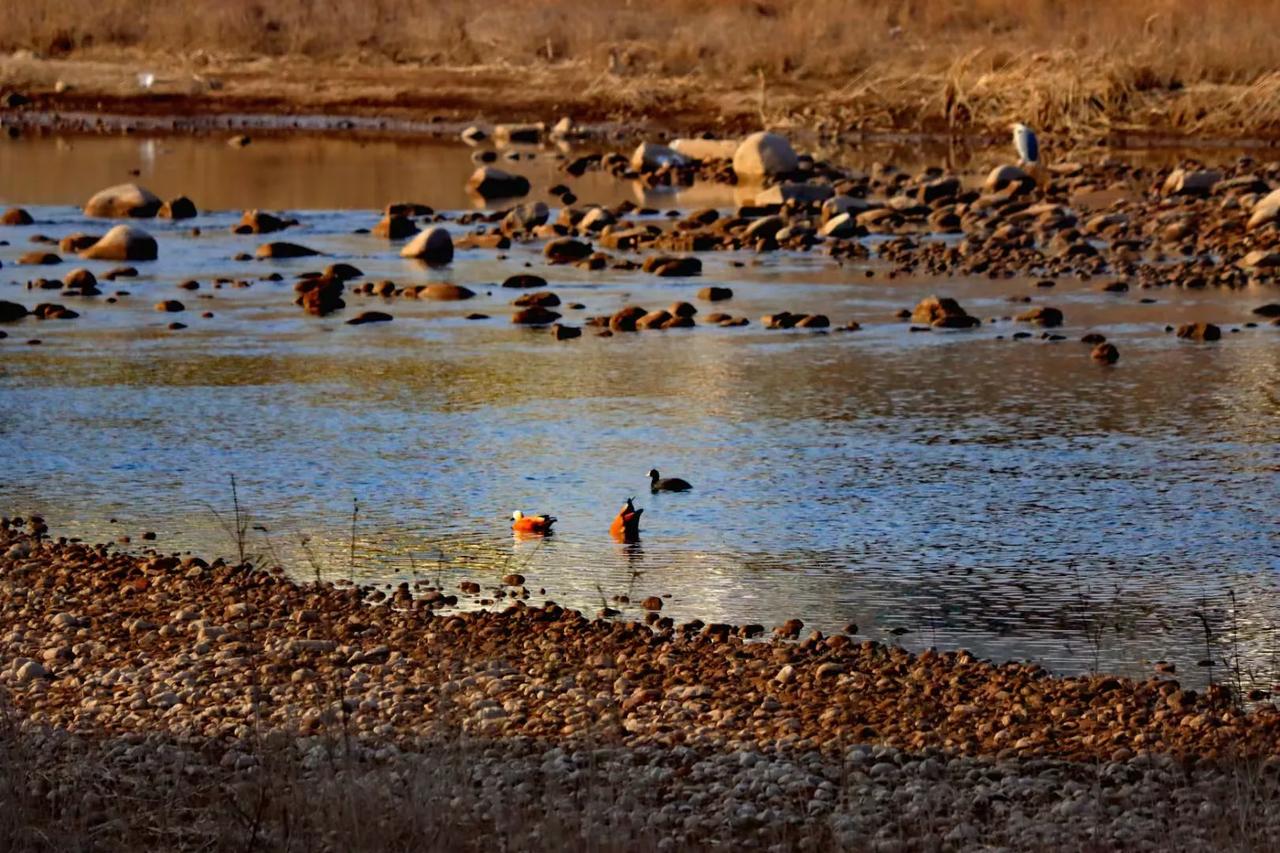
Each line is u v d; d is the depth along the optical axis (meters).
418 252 93.94
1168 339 72.12
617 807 27.72
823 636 38.16
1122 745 31.67
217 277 88.00
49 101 163.12
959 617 39.59
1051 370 66.06
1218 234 98.12
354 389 62.56
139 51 180.00
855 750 30.91
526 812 27.05
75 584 41.22
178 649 37.00
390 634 37.75
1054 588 41.56
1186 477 51.22
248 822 26.45
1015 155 139.25
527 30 177.88
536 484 50.38
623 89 161.62
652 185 127.00
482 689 34.34
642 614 39.56
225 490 49.69
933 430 56.84
